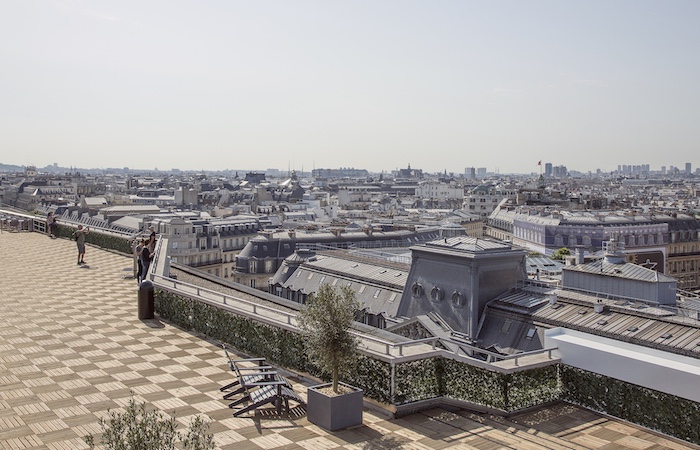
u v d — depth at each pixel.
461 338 61.12
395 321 71.06
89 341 35.06
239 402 26.06
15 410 24.95
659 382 25.66
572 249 175.50
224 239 184.25
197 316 37.38
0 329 37.09
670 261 195.88
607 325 51.06
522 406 27.53
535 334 55.34
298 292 97.31
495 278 63.66
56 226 85.69
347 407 24.22
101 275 55.91
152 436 15.57
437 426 24.88
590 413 27.70
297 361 30.22
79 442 22.09
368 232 164.75
